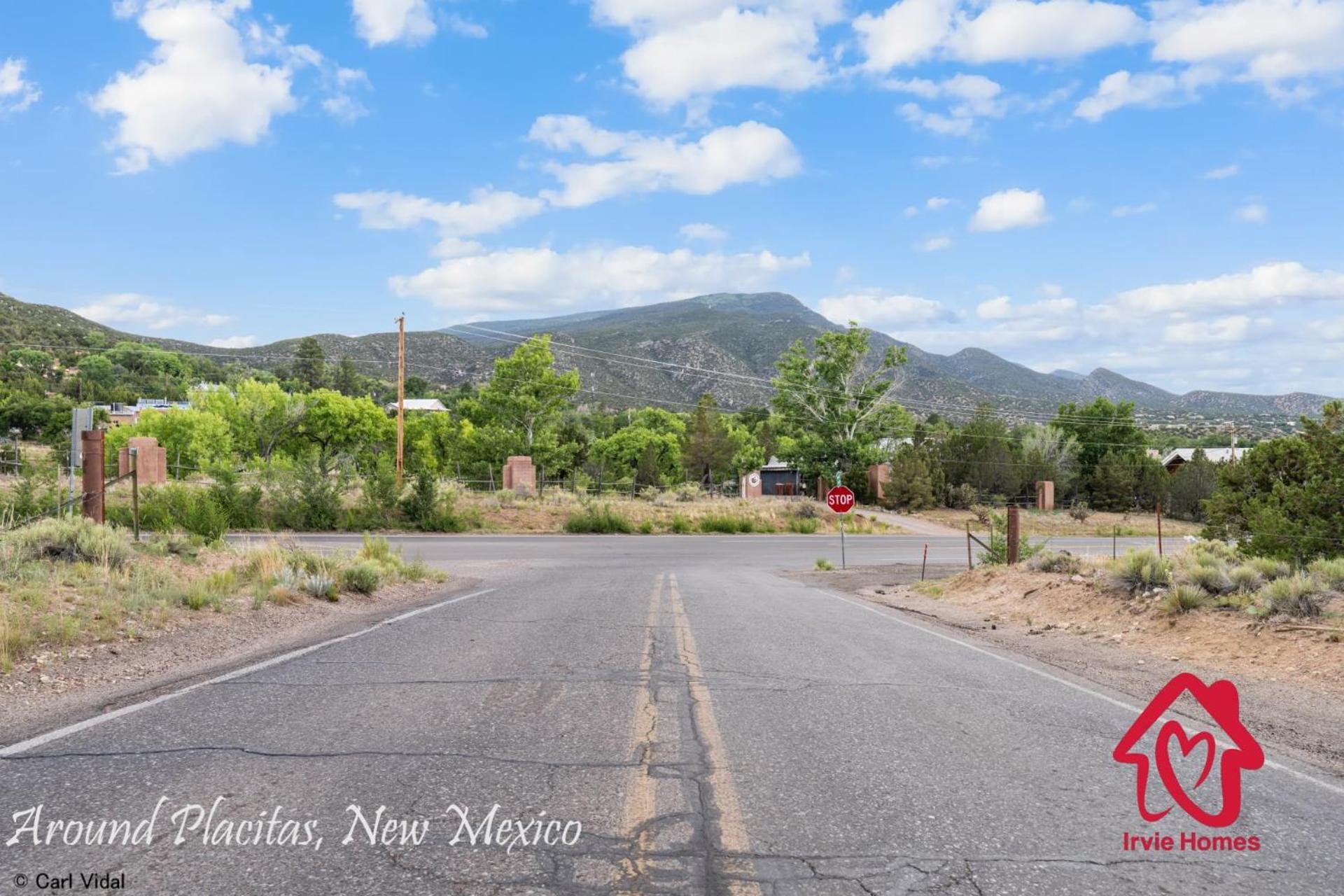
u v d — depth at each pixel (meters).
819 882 3.27
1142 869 3.51
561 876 3.26
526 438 75.19
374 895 3.07
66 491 20.53
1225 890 3.34
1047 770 4.89
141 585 10.24
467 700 6.19
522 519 40.84
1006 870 3.45
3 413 75.94
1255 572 11.73
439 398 146.62
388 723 5.48
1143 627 11.02
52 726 5.32
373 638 9.12
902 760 4.99
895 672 7.91
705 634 9.98
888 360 72.94
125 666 7.27
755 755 4.96
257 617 10.24
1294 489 17.20
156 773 4.40
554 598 13.95
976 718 6.13
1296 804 4.49
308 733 5.21
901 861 3.50
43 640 7.66
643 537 39.50
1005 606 14.53
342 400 75.62
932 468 70.25
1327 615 9.84
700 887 3.19
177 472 43.59
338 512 34.59
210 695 6.22
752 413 129.00
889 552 35.75
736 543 37.31
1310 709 7.00
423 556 24.97
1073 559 16.92
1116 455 76.75
